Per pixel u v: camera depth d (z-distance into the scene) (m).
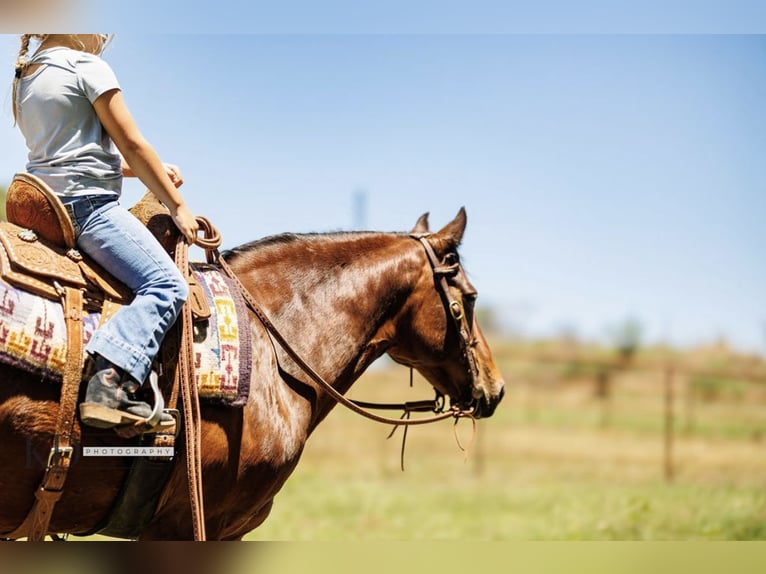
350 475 13.19
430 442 16.98
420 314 3.84
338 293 3.60
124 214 2.96
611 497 10.12
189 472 2.90
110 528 3.00
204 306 3.08
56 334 2.71
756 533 7.59
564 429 18.84
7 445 2.65
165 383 2.96
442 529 8.14
